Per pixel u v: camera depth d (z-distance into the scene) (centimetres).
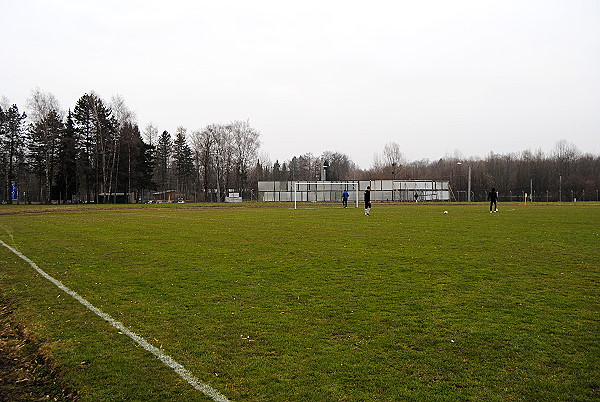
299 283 922
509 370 493
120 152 7212
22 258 1256
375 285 899
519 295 815
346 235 1819
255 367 504
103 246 1496
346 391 445
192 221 2677
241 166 9419
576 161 10569
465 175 10194
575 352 542
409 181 7575
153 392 450
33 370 517
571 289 860
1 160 6700
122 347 568
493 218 2803
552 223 2364
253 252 1348
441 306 743
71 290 873
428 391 445
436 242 1566
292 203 6384
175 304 765
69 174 7012
